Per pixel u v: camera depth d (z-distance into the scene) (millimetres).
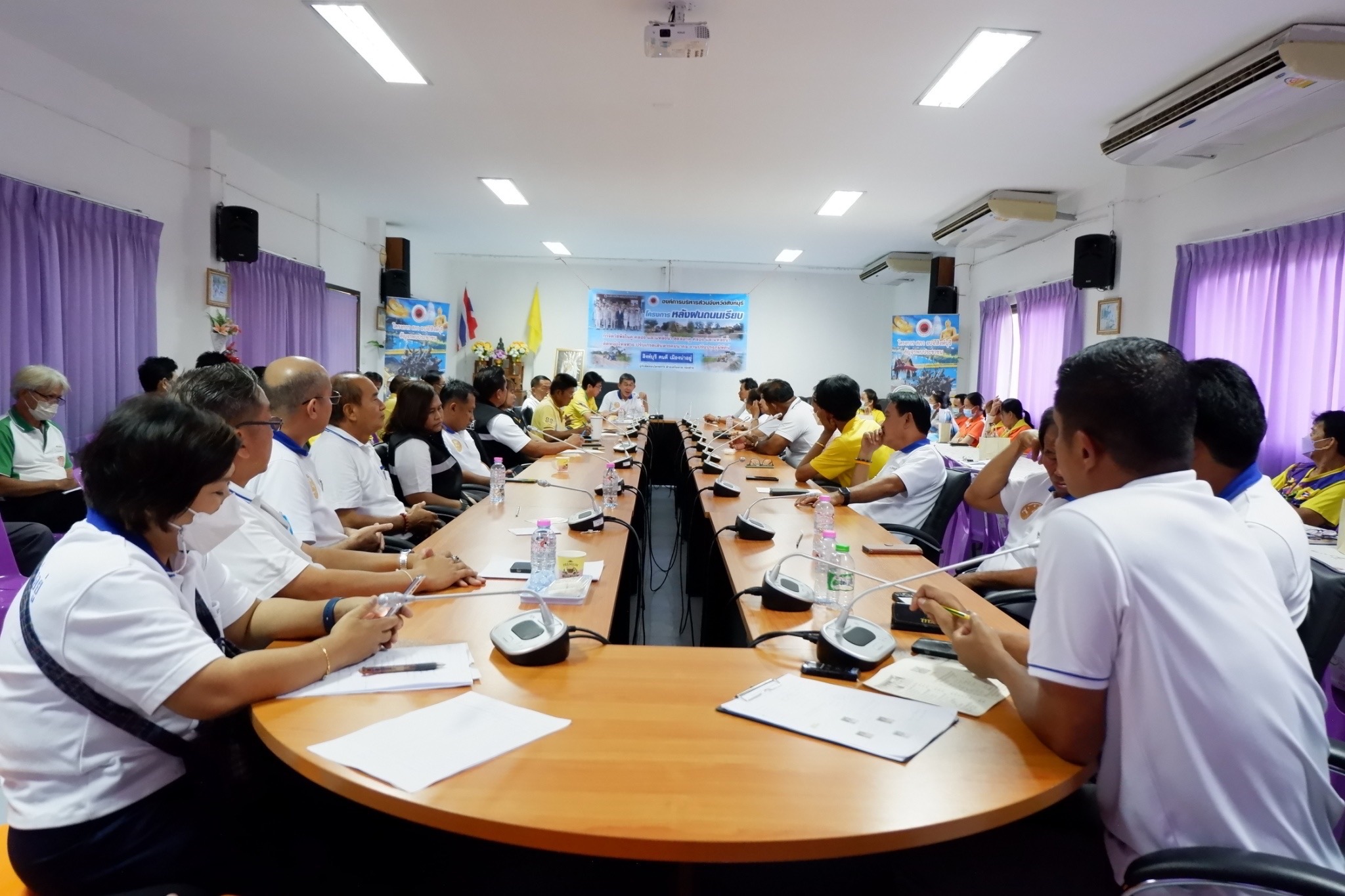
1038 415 7559
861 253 10039
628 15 3668
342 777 1015
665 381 11789
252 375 1716
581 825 917
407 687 1301
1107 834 1133
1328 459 3584
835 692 1323
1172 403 1106
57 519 3945
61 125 4414
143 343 5051
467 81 4551
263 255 6379
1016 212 6793
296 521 2277
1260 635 1045
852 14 3582
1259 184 4914
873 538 2717
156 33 4016
